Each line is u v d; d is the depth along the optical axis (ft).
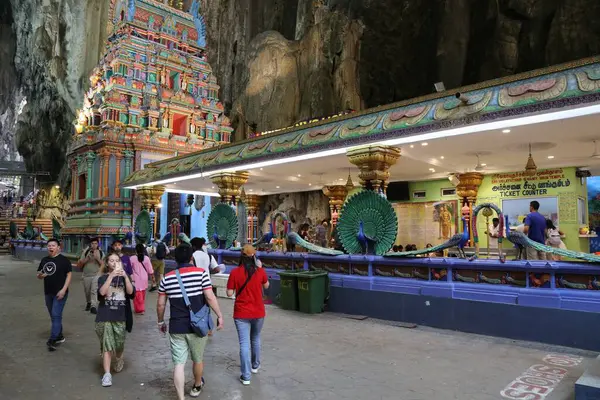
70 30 117.29
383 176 29.86
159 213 80.28
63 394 15.15
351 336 22.84
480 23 59.72
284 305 30.83
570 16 51.21
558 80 21.54
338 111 67.46
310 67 73.82
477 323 23.13
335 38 68.95
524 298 21.59
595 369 13.04
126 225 68.69
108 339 16.20
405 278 26.68
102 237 66.80
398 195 47.55
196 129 80.12
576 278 20.57
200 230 75.51
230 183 43.21
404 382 15.89
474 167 39.34
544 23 54.90
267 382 16.05
